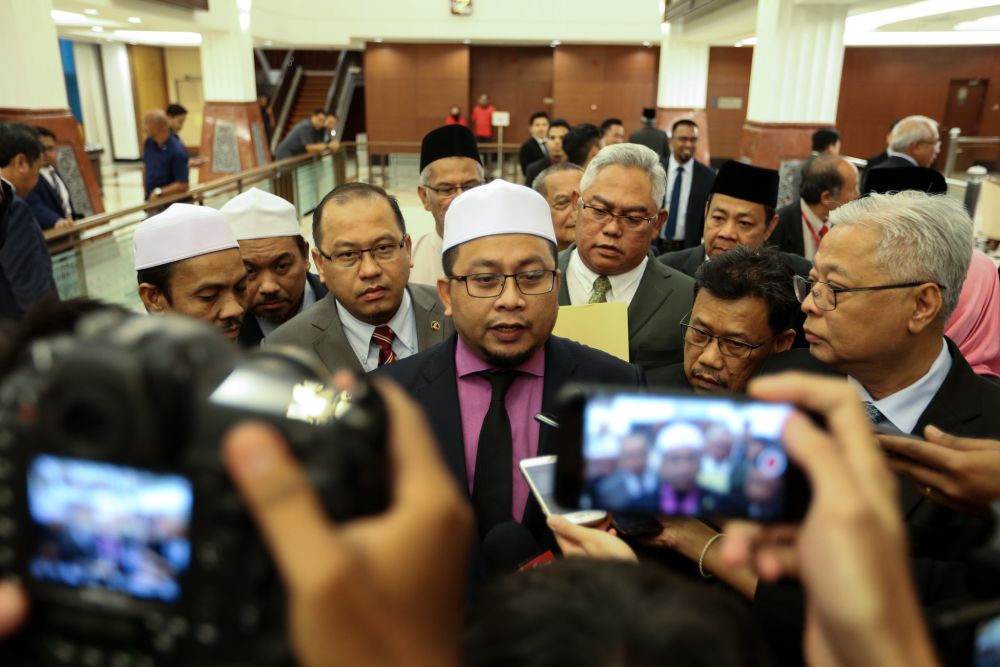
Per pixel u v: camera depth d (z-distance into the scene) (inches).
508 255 47.9
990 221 225.0
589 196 85.0
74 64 625.0
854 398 19.6
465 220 49.5
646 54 601.3
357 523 13.3
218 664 13.2
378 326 75.6
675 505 21.2
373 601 12.3
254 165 438.9
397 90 613.6
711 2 348.5
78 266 176.7
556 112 619.8
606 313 68.5
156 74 699.4
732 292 59.3
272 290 82.0
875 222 46.5
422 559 13.3
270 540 12.0
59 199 191.9
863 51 601.0
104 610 13.8
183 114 330.6
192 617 13.2
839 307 47.4
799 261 101.7
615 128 301.0
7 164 132.5
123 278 199.5
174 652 13.5
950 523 41.6
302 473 12.5
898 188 106.8
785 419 20.3
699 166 211.6
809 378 20.0
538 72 629.6
